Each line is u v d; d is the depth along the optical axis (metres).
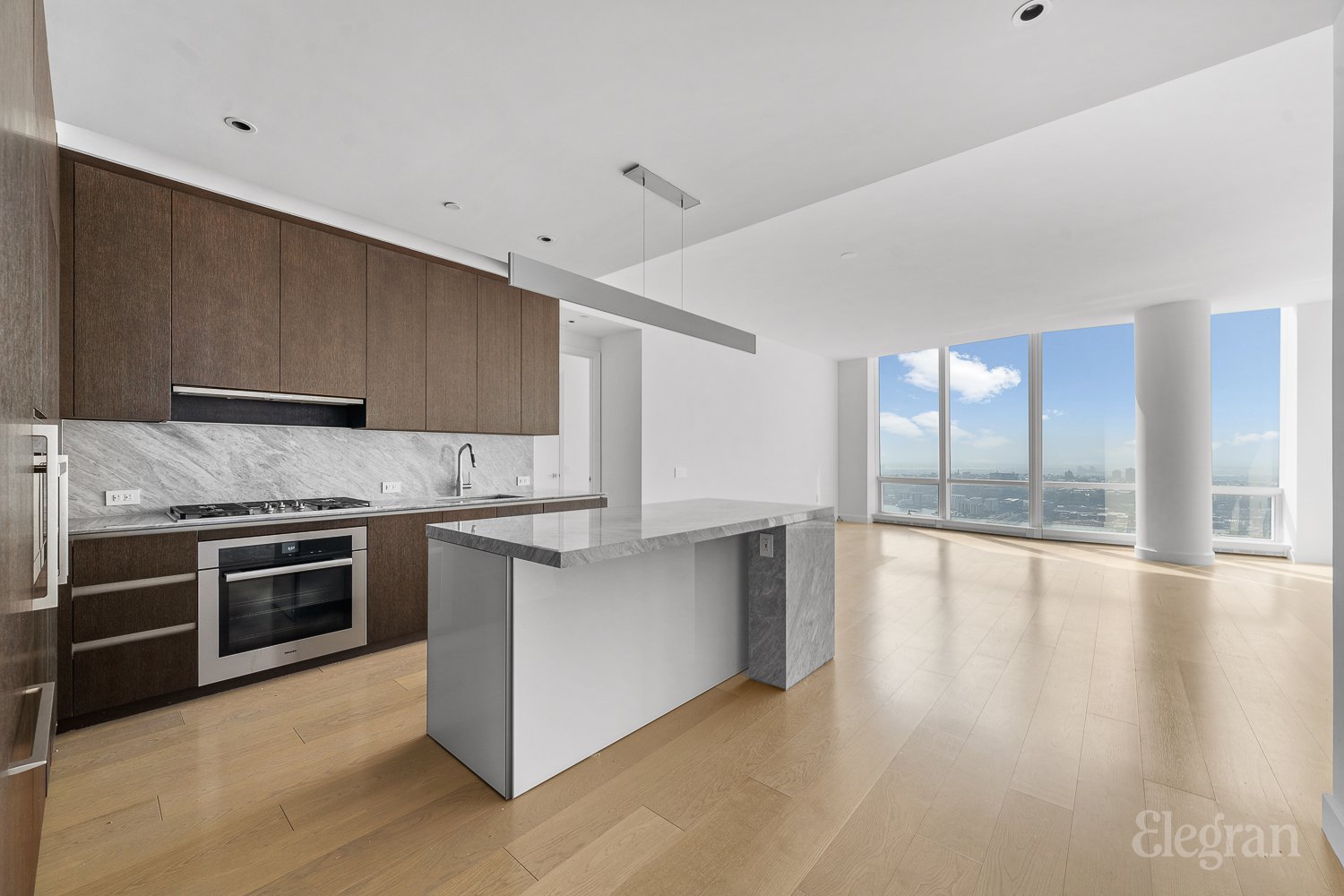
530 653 1.96
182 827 1.75
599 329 5.95
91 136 2.49
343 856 1.63
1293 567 5.66
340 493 3.69
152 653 2.50
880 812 1.83
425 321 3.80
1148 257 4.47
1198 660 3.13
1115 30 1.81
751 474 7.47
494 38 1.87
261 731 2.35
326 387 3.32
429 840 1.70
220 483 3.21
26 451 1.12
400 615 3.32
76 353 2.52
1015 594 4.60
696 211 3.18
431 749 2.22
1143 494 6.05
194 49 1.92
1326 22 1.76
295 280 3.20
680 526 2.31
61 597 2.29
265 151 2.58
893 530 8.38
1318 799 1.88
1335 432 1.66
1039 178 3.21
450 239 3.60
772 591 2.80
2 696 0.89
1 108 0.85
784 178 2.81
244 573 2.73
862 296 5.59
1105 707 2.56
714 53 1.95
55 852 1.64
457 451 4.30
